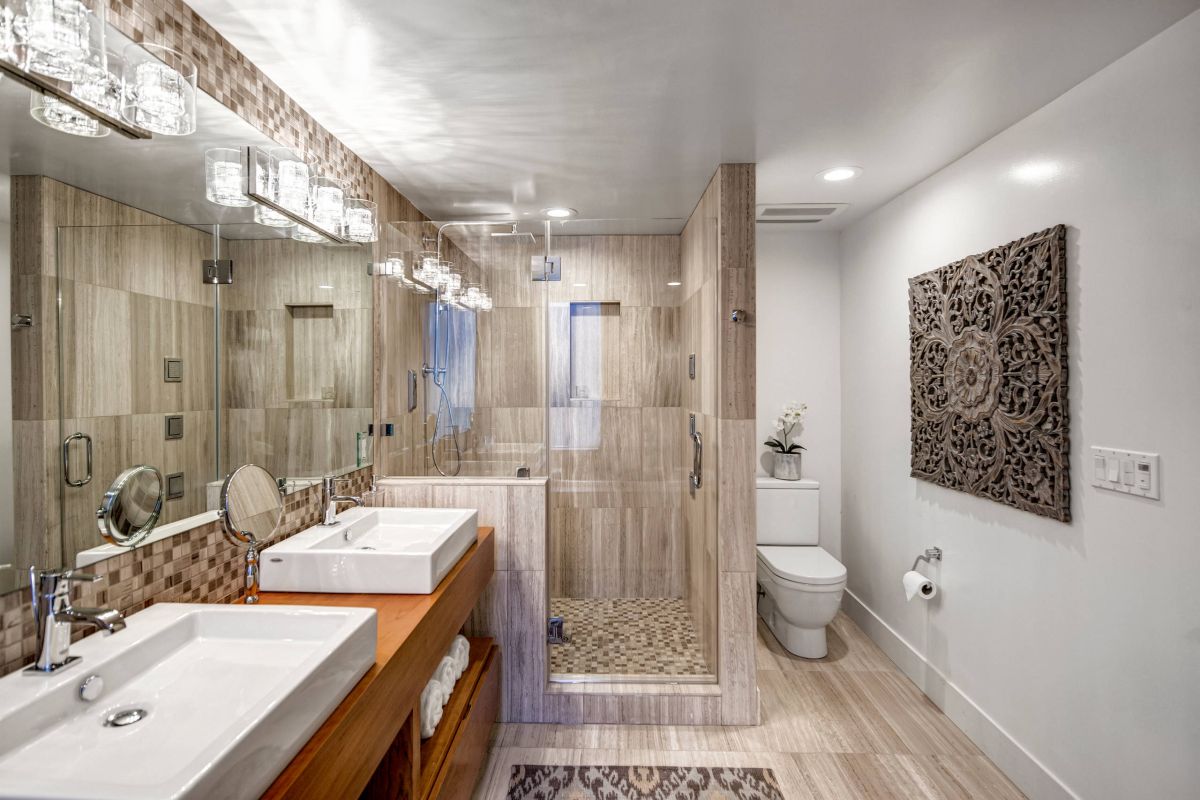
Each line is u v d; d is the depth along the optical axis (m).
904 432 3.00
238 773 0.77
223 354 1.58
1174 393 1.55
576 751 2.35
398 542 2.06
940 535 2.66
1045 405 1.97
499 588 2.55
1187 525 1.51
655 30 1.53
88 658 1.04
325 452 2.09
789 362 3.80
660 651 2.68
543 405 2.62
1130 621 1.68
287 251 1.83
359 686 1.17
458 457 2.61
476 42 1.57
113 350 1.25
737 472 2.51
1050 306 1.94
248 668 1.15
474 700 2.08
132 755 0.89
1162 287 1.58
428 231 2.60
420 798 1.56
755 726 2.52
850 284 3.63
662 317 2.69
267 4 1.39
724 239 2.49
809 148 2.35
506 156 2.38
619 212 3.17
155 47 1.16
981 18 1.49
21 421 1.06
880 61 1.70
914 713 2.62
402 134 2.15
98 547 1.21
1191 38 1.49
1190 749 1.51
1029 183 2.07
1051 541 1.99
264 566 1.69
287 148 1.80
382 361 2.58
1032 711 2.07
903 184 2.85
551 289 2.67
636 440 2.71
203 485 1.52
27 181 1.05
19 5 0.90
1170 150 1.55
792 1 1.41
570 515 2.71
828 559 3.27
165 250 1.38
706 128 2.16
